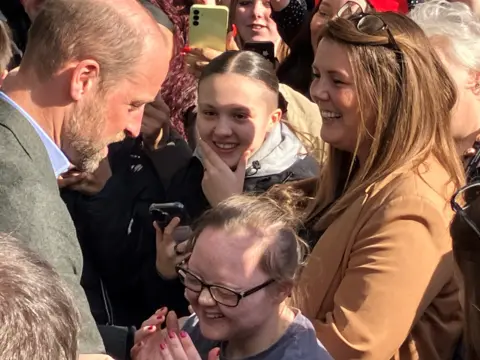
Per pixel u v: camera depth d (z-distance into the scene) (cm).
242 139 276
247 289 194
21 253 119
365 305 211
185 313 272
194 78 335
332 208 228
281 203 234
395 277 211
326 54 228
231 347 202
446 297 220
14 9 376
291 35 405
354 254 218
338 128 230
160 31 202
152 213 260
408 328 212
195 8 342
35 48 192
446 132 226
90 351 175
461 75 253
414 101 221
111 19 193
